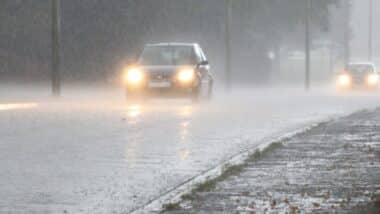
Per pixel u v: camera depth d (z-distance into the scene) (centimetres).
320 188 2130
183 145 3238
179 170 2544
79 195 2089
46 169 2538
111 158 2816
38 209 1900
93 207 1930
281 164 2622
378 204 1881
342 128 3984
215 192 2070
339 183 2214
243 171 2459
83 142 3297
